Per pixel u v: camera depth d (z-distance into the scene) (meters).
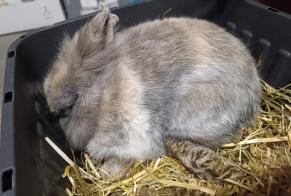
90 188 0.38
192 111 0.36
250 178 0.37
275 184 0.37
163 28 0.37
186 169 0.38
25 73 0.38
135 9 0.46
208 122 0.37
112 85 0.34
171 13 0.48
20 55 0.39
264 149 0.41
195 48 0.36
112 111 0.34
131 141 0.36
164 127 0.38
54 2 0.71
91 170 0.39
